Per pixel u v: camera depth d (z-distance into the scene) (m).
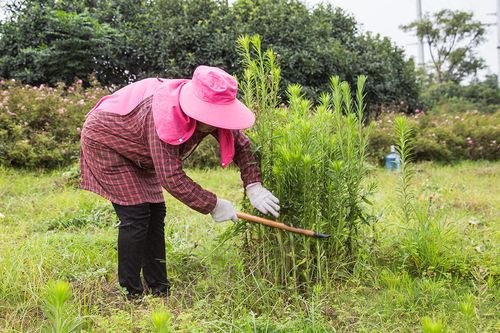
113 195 3.03
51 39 10.62
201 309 2.81
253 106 3.21
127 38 10.77
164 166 2.78
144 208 3.06
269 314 2.82
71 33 10.16
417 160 10.66
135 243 3.04
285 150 3.01
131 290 3.10
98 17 11.41
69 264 3.59
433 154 10.66
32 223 4.79
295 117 3.19
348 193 3.30
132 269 3.07
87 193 5.95
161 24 10.81
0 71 10.34
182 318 2.55
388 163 9.10
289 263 3.17
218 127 2.82
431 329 1.62
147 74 10.99
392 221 4.44
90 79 10.17
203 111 2.68
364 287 3.09
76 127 8.26
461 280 3.39
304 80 11.04
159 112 2.76
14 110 8.01
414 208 3.80
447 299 3.06
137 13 11.65
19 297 3.04
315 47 11.19
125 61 10.99
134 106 2.93
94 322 2.70
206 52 10.72
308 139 3.09
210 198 2.88
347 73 11.77
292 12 11.84
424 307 2.90
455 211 5.34
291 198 3.11
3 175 6.97
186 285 3.36
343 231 3.25
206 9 11.32
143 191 3.06
